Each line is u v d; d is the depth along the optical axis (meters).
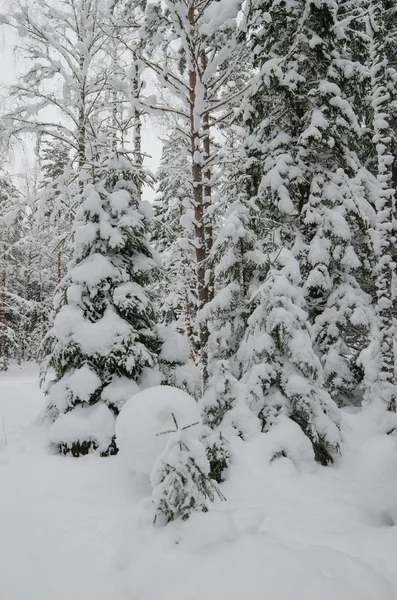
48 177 21.77
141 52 9.91
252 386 5.38
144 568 2.72
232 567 2.62
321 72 8.84
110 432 5.31
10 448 5.58
